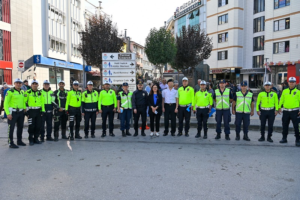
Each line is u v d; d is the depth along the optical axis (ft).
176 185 14.16
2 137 28.22
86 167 17.37
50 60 90.63
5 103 22.89
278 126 33.35
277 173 16.22
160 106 28.19
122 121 28.40
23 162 18.57
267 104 25.66
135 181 14.75
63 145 24.38
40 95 25.25
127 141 26.04
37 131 25.13
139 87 28.45
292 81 24.38
